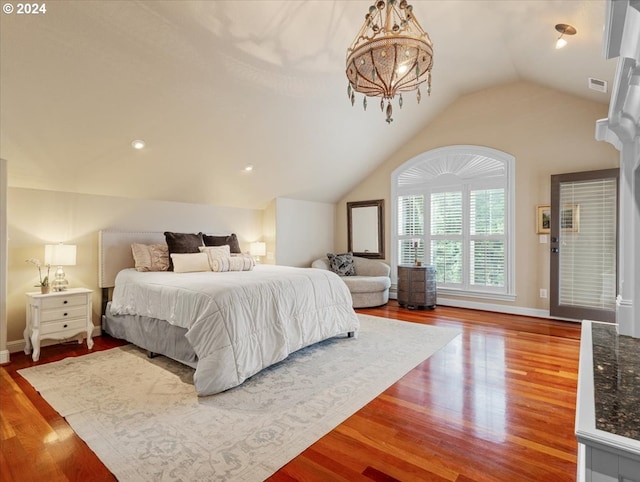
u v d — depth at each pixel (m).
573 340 3.62
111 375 2.76
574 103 4.38
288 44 3.10
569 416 2.12
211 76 3.16
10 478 1.59
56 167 3.40
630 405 0.83
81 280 3.86
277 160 4.81
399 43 2.21
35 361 3.08
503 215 4.94
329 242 6.78
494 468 1.65
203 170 4.37
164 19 2.54
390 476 1.60
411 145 5.85
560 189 4.41
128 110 3.14
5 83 2.53
